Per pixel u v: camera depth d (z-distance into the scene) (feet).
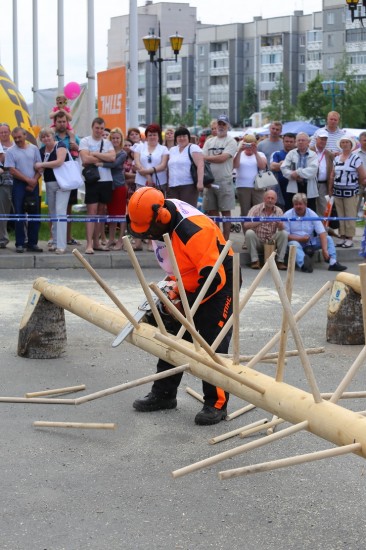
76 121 67.56
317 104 217.15
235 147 42.98
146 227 17.22
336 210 46.03
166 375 15.40
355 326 26.23
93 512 14.34
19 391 21.02
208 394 18.89
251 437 18.01
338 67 222.07
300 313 14.08
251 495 15.08
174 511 14.40
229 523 13.97
